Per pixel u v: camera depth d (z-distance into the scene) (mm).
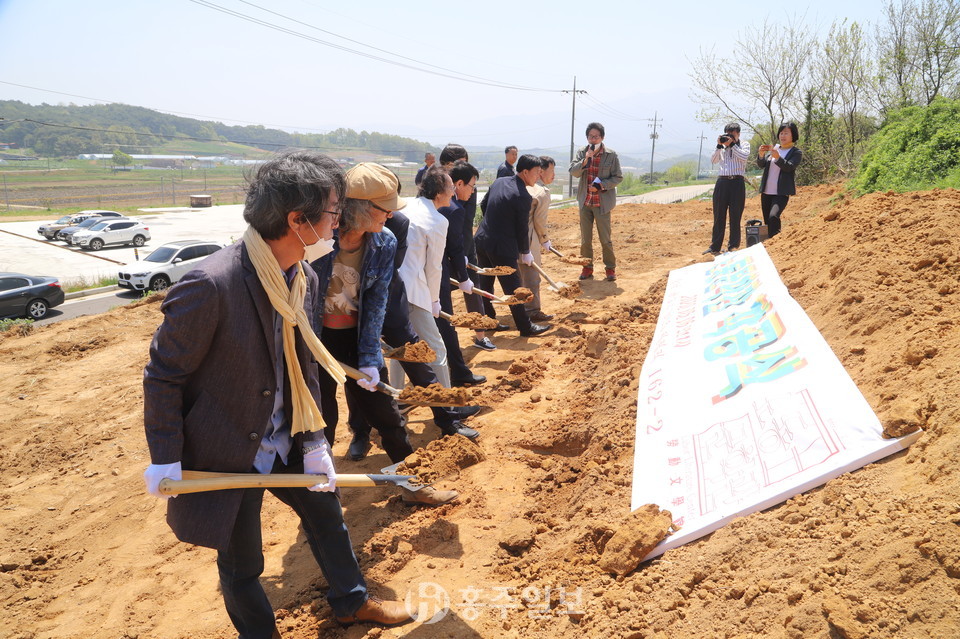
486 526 3693
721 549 2682
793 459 2920
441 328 5582
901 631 1927
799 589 2232
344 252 3510
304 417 2570
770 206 9344
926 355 3082
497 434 4941
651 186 65500
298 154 2357
